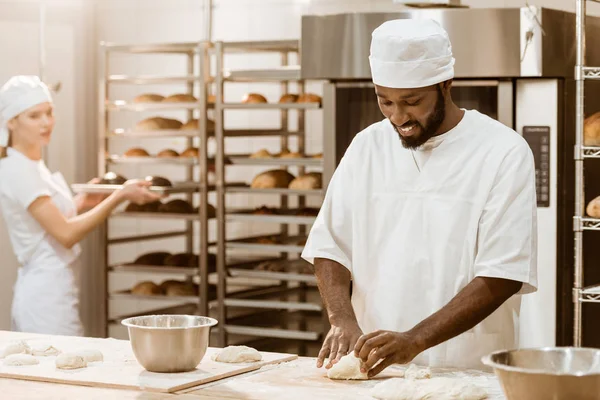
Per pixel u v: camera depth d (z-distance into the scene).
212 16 4.78
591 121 3.60
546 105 3.52
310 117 4.56
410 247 2.39
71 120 4.97
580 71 3.28
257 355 2.22
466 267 2.34
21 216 3.74
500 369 1.53
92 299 5.08
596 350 1.65
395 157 2.45
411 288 2.39
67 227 3.70
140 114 4.99
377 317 2.44
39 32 4.82
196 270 4.25
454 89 3.62
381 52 2.24
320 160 3.96
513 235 2.24
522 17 3.45
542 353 1.67
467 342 2.37
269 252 4.63
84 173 5.02
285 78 3.93
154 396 1.90
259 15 4.68
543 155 3.53
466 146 2.36
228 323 4.20
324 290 2.38
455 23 3.50
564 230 3.58
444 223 2.35
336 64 3.66
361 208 2.46
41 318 3.75
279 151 4.64
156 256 4.50
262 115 4.66
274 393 1.92
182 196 4.88
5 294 4.77
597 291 3.34
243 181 4.71
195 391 1.94
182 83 4.87
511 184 2.27
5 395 1.92
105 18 5.04
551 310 3.54
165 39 4.91
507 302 2.40
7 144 3.77
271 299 4.20
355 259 2.46
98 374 2.07
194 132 4.23
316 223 2.51
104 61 4.37
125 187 3.87
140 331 2.06
